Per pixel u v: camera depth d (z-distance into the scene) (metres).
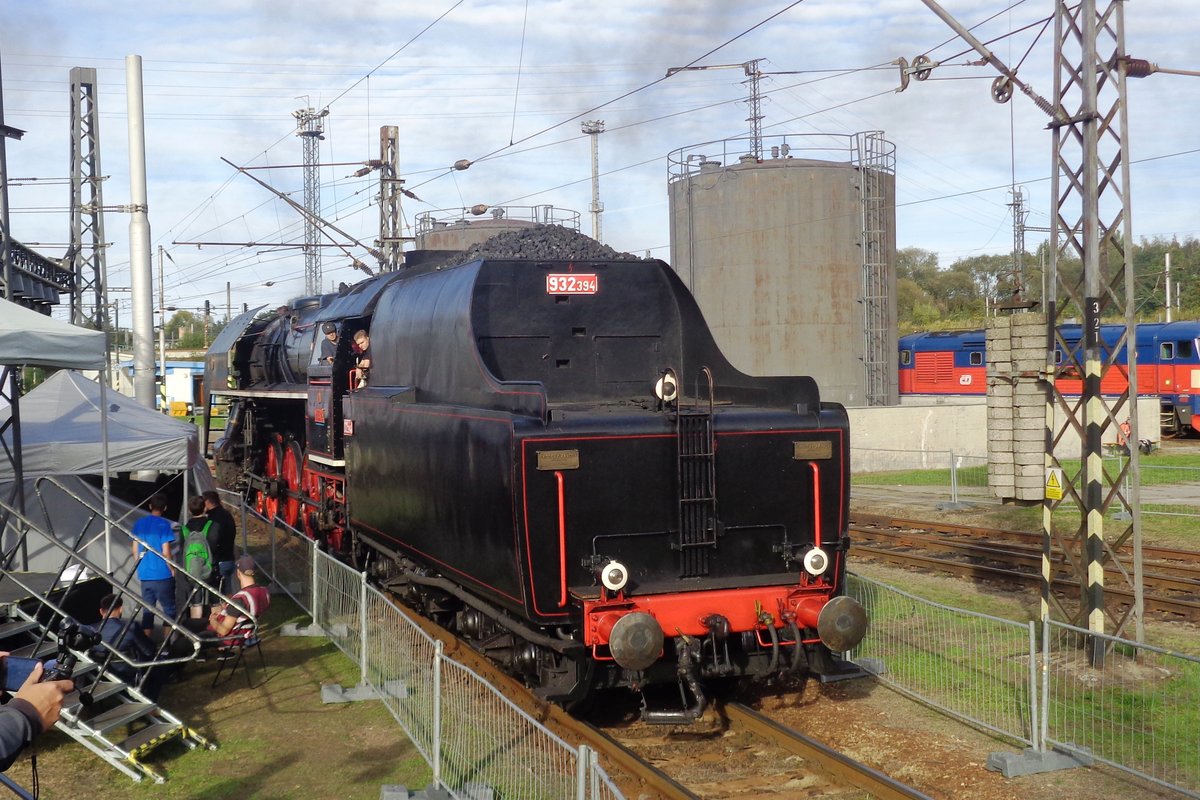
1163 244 68.12
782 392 8.87
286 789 7.21
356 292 14.82
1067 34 9.70
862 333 28.77
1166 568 13.59
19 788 4.44
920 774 7.00
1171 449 29.48
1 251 15.04
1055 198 9.85
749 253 28.55
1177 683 8.77
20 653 8.38
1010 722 7.89
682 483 7.90
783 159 28.56
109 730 7.69
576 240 10.68
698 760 7.33
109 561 10.37
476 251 10.80
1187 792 6.34
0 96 14.97
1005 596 12.68
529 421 7.62
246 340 21.89
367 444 11.80
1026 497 17.91
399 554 11.05
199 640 8.48
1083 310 9.57
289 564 13.82
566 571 7.62
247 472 21.16
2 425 11.64
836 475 8.41
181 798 7.11
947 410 26.08
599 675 7.73
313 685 9.67
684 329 9.98
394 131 25.88
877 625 10.73
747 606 7.89
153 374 21.22
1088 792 6.65
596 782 5.21
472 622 9.45
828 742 7.67
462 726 7.35
